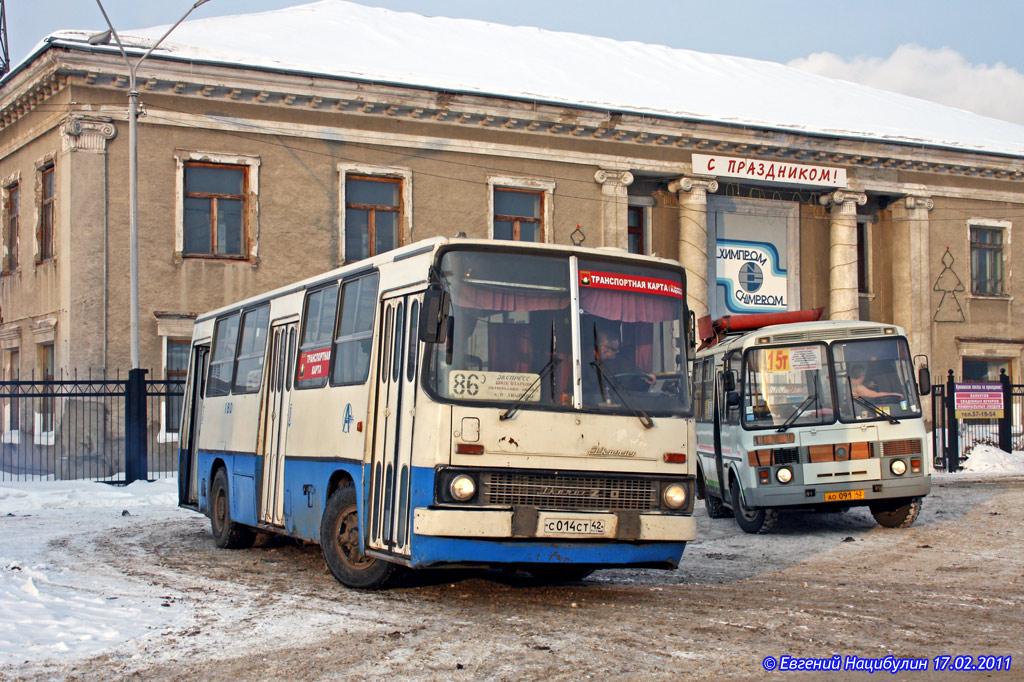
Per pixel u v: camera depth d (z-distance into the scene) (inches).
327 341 437.7
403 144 1138.7
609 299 370.0
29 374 1101.1
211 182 1063.0
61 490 816.3
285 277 1081.4
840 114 1450.5
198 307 1043.9
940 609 352.2
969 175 1465.3
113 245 1014.4
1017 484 882.8
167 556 505.0
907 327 1427.2
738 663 278.1
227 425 550.0
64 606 366.9
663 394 370.9
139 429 893.2
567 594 391.2
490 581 421.4
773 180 1322.6
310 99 1088.2
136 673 275.6
